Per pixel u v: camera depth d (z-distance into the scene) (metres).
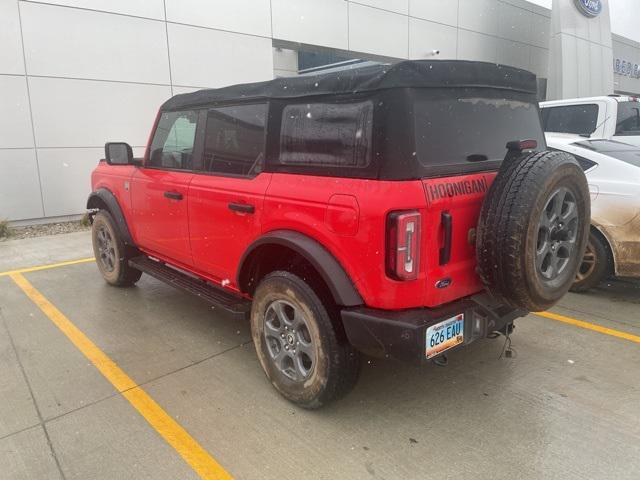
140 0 9.42
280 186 2.99
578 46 16.38
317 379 2.83
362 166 2.59
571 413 2.95
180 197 3.88
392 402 3.10
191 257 3.95
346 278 2.65
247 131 3.33
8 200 8.64
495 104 3.03
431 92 2.62
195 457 2.60
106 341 4.06
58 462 2.58
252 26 10.95
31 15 8.41
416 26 14.45
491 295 2.67
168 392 3.26
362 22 13.05
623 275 4.65
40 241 7.96
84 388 3.32
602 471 2.45
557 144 5.25
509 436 2.74
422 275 2.53
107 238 5.32
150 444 2.71
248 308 3.47
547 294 2.63
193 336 4.14
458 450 2.63
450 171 2.65
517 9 17.88
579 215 2.79
